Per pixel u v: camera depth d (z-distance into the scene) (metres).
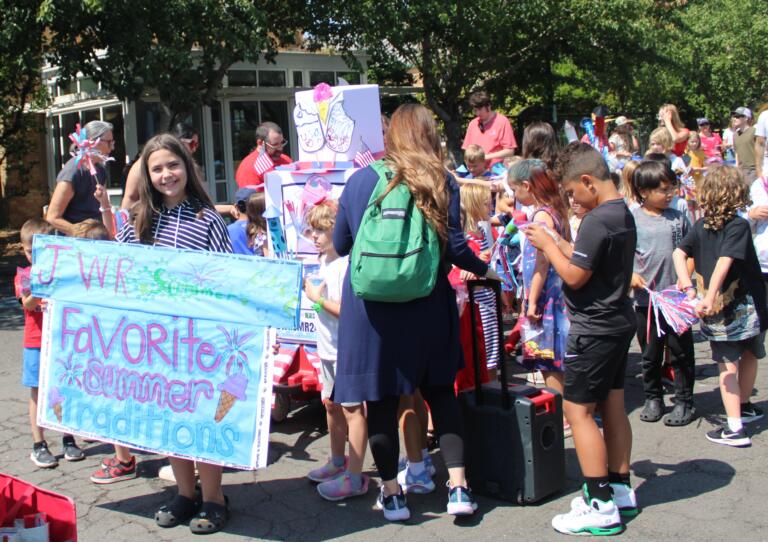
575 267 3.60
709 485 4.15
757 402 5.48
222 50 13.83
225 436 3.72
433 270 3.62
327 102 5.04
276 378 5.29
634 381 6.15
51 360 4.06
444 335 3.81
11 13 12.63
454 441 3.83
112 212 5.85
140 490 4.41
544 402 4.00
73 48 13.48
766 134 8.41
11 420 5.78
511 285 5.80
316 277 4.70
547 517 3.87
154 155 3.92
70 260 3.99
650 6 21.78
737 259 4.58
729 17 25.75
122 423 3.91
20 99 18.31
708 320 4.71
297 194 5.12
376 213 3.62
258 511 4.09
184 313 3.78
